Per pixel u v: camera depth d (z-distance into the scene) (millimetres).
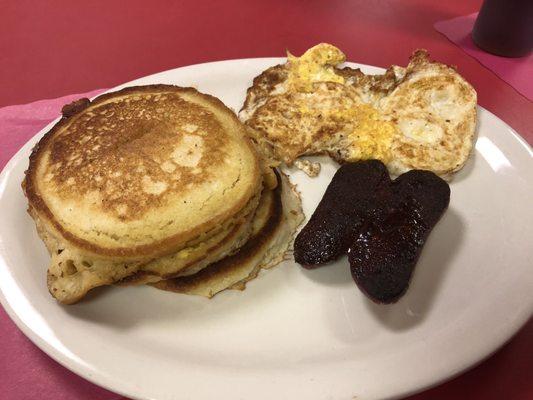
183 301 223
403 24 424
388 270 213
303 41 412
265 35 420
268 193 247
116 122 243
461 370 186
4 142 306
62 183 221
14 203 251
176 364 193
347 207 237
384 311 218
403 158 274
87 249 207
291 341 209
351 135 286
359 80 319
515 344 211
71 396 201
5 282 215
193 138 232
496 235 241
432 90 300
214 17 441
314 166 283
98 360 191
